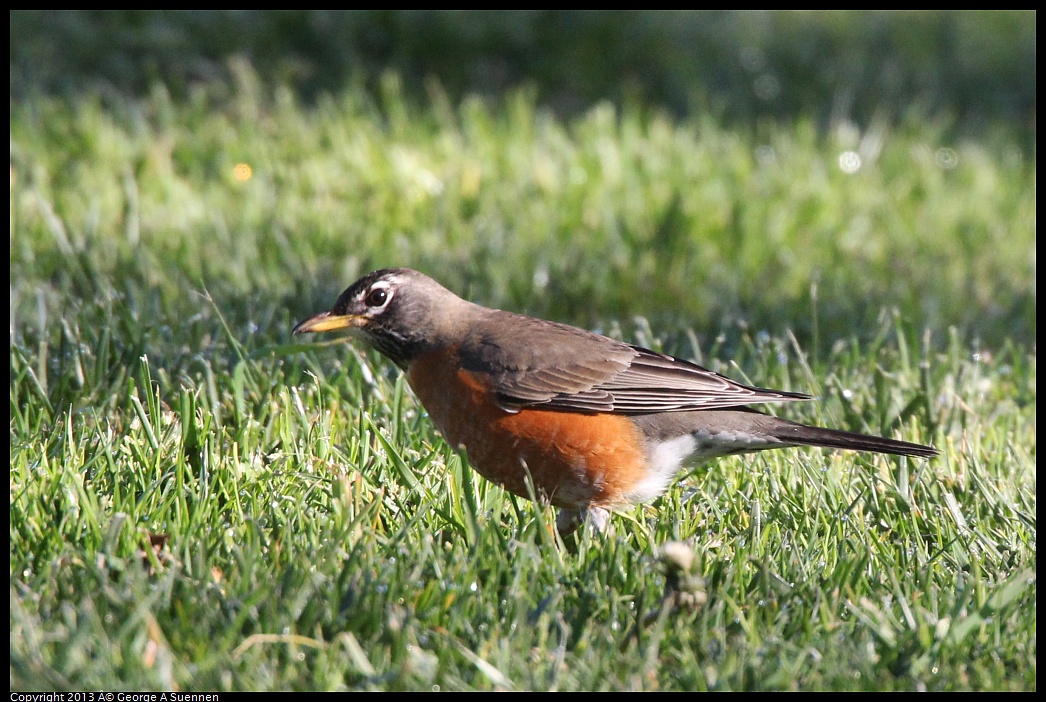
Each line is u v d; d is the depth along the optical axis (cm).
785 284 1352
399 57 1848
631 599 698
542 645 639
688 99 1911
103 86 1644
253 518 734
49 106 1534
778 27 2136
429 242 1362
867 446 833
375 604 646
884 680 636
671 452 848
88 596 633
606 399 834
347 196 1439
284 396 902
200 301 1151
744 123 1861
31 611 636
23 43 1672
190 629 623
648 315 1254
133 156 1443
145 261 1205
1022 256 1489
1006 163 1816
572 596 694
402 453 879
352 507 775
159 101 1571
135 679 583
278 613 645
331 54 1811
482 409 838
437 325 873
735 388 862
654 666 632
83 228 1283
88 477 806
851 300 1299
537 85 1881
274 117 1623
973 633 680
